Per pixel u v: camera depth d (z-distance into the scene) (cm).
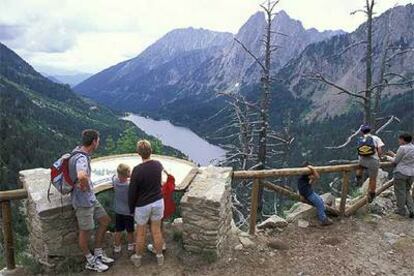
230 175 796
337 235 859
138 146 679
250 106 1761
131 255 735
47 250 680
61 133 15425
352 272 727
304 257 768
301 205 995
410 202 970
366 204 998
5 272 707
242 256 751
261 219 1670
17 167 9069
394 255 795
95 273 686
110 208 1201
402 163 954
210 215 707
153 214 682
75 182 634
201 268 707
